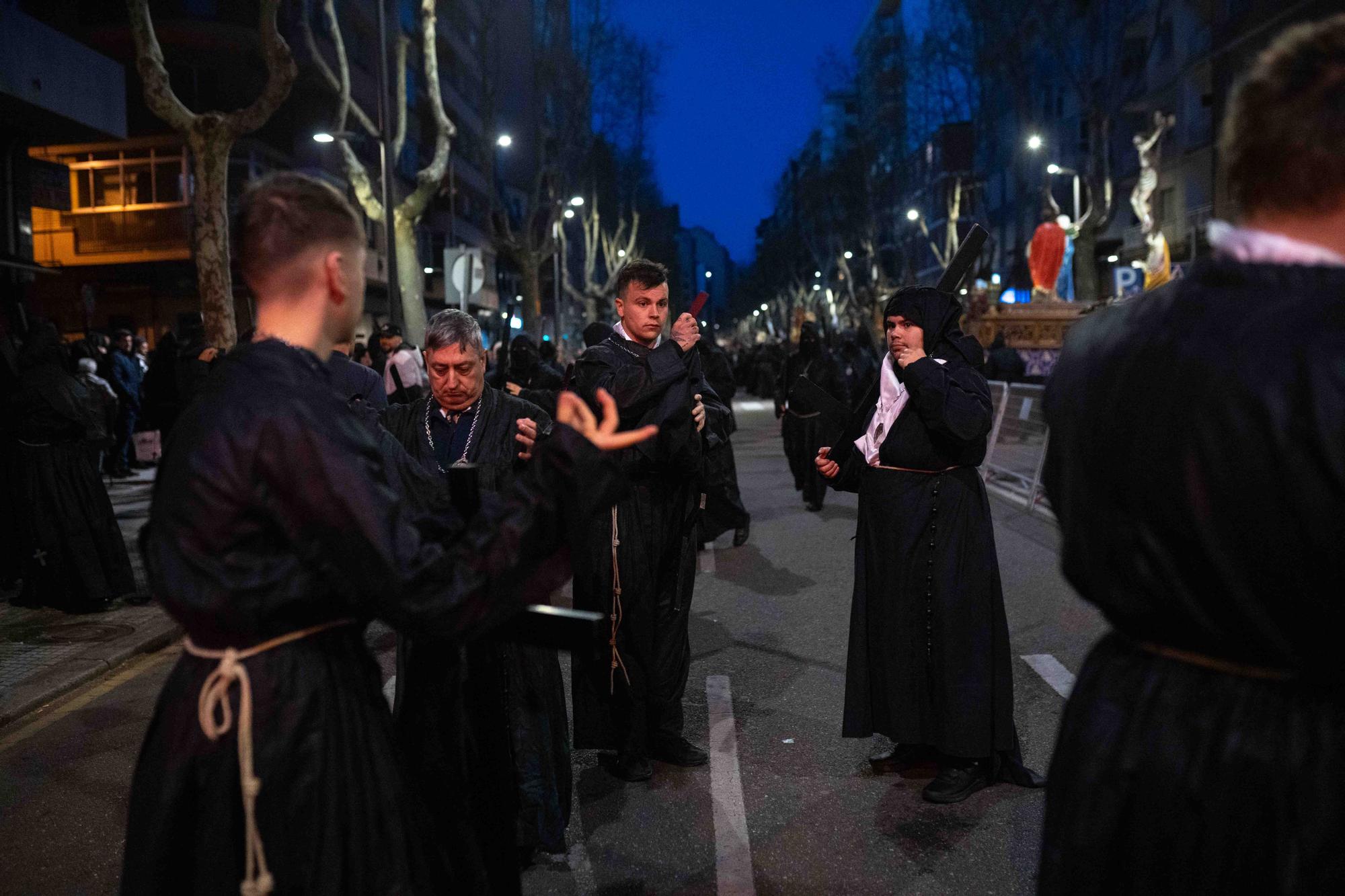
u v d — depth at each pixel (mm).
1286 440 1258
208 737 1647
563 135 39188
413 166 40062
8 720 4664
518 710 3131
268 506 1624
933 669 3617
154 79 9930
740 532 8539
